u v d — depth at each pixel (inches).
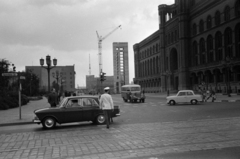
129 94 1471.5
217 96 1654.8
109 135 385.4
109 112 466.3
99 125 511.5
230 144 295.6
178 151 269.7
